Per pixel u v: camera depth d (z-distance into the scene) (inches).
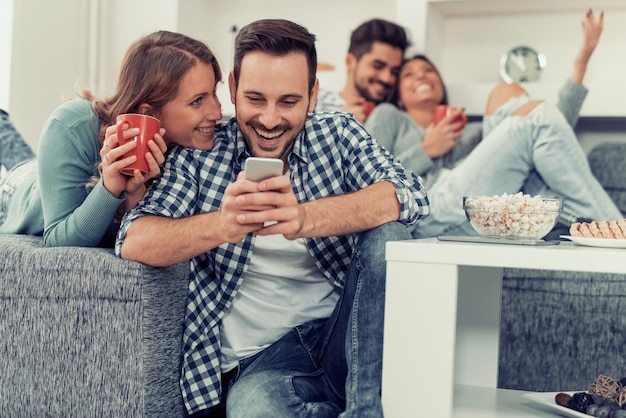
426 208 56.4
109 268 51.2
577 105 125.1
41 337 52.5
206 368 55.9
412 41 136.7
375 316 50.0
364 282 51.1
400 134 126.7
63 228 57.1
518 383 70.3
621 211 117.3
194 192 56.7
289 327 58.1
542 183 110.7
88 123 62.2
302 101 55.1
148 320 51.1
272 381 53.4
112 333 51.3
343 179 60.1
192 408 55.1
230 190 47.9
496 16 141.9
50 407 52.5
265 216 47.9
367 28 133.7
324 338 56.6
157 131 54.5
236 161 58.2
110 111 60.7
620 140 131.4
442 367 46.5
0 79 128.1
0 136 92.6
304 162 59.1
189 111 58.4
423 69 130.9
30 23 133.6
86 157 61.7
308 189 59.2
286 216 48.1
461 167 112.8
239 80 55.0
